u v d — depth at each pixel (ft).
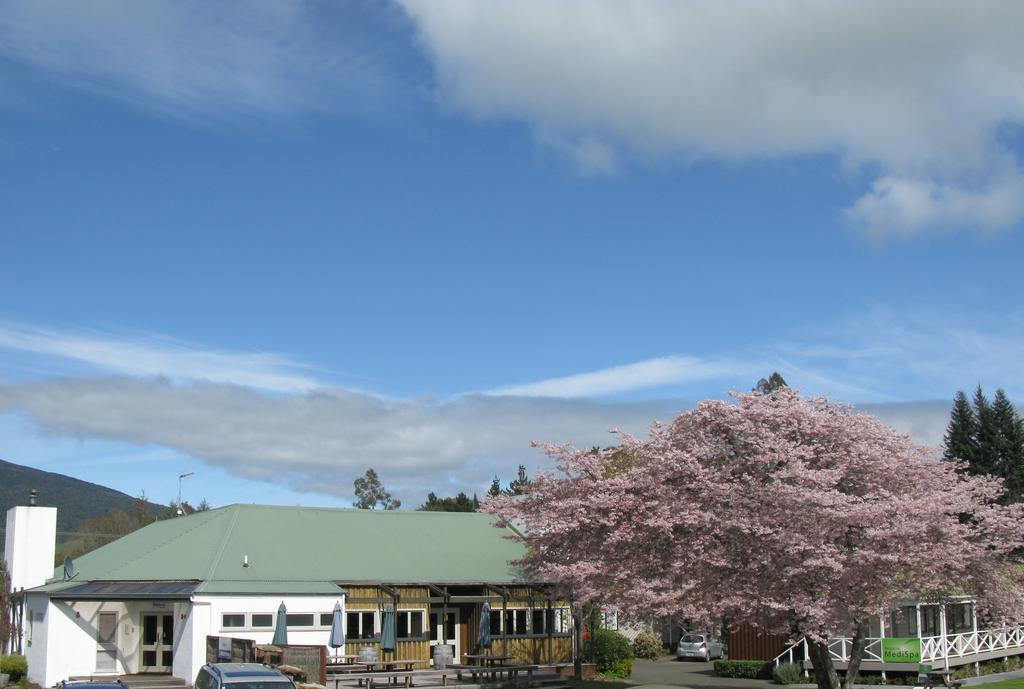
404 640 106.42
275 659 84.23
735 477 81.20
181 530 114.42
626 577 84.28
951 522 76.48
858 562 72.74
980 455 225.56
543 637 115.44
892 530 71.77
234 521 114.01
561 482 93.81
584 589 87.25
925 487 82.53
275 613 98.07
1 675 99.71
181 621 97.25
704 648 153.79
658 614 81.00
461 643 113.70
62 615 97.09
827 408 84.94
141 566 103.09
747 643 125.18
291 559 107.65
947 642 112.78
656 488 83.97
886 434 82.99
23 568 117.08
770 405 83.51
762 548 75.87
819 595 73.87
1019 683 103.60
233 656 89.61
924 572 76.69
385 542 118.42
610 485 87.56
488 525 131.34
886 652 107.34
